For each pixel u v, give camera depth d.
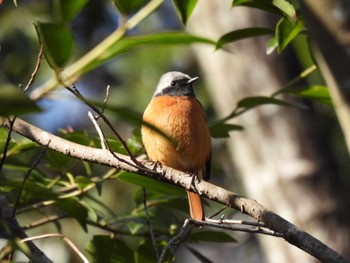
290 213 13.65
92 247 8.38
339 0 6.18
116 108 5.32
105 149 7.57
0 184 7.82
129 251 8.40
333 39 6.21
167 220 8.80
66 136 8.40
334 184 13.83
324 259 6.64
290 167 13.78
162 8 21.16
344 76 6.22
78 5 6.45
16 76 18.86
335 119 17.98
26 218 16.23
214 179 19.56
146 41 7.68
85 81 20.80
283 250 13.57
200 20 14.52
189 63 20.52
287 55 14.32
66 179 9.09
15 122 7.56
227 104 14.38
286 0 7.69
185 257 20.92
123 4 6.70
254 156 14.05
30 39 18.95
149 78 20.30
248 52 14.24
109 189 18.25
